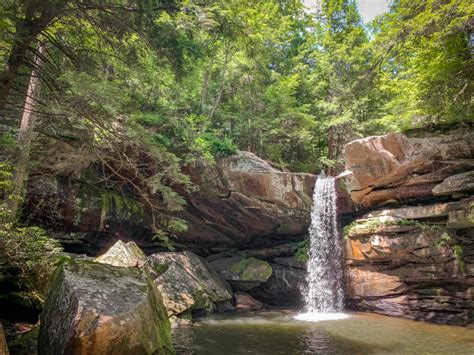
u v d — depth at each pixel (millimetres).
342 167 19688
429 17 8219
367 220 12648
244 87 19359
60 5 6895
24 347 5754
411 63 12828
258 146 18859
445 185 10836
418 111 11578
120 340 4633
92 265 6234
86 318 4566
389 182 12492
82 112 7348
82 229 12680
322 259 13922
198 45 8305
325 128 19234
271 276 14789
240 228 15547
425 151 11500
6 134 10750
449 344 7566
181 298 10461
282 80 18312
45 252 7828
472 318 9891
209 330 8852
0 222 6996
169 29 7605
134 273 6527
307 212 14055
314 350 6988
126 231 13797
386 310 11750
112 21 7809
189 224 15258
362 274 12500
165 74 12766
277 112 18531
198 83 16906
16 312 7355
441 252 10570
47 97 8812
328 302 13375
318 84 19750
